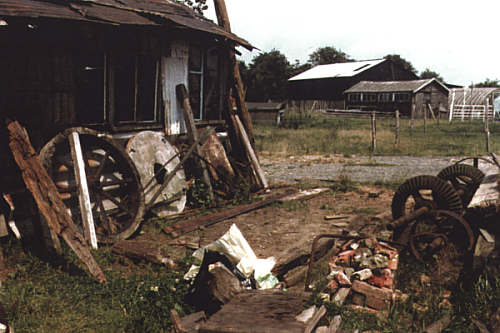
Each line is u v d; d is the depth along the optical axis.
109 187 7.69
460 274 5.10
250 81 59.34
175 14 9.76
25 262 5.61
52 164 6.78
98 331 4.13
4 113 6.12
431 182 6.09
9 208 6.15
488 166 7.89
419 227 6.39
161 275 5.42
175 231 7.22
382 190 10.55
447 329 4.06
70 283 5.11
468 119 42.91
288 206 9.09
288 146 20.59
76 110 7.32
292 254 5.78
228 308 3.65
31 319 4.20
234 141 11.48
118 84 8.25
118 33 7.98
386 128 30.14
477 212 5.17
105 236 6.65
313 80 55.19
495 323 3.96
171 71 9.58
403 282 5.13
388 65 56.31
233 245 4.94
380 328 4.20
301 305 3.68
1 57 6.09
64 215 5.38
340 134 25.50
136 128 8.65
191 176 9.88
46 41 6.63
